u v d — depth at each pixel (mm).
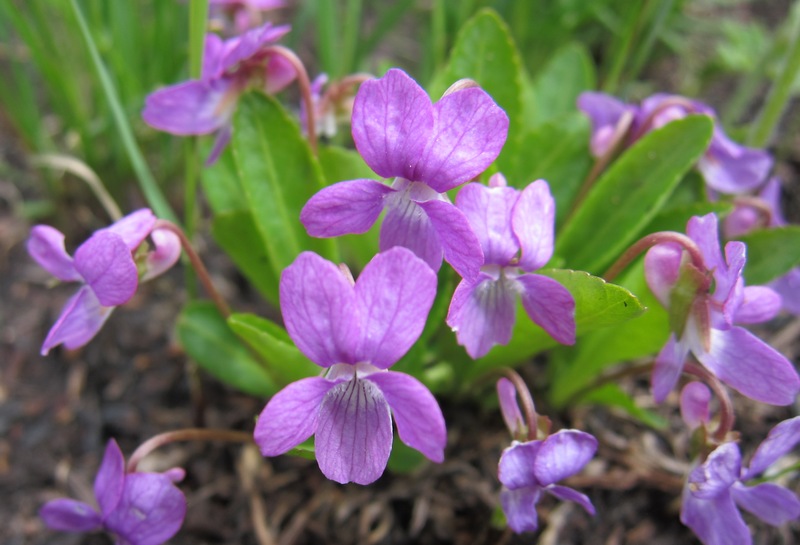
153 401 110
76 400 111
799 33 106
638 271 83
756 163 97
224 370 95
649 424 98
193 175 100
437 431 57
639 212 90
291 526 96
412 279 57
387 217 67
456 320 67
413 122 63
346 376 62
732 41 140
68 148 131
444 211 63
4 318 121
